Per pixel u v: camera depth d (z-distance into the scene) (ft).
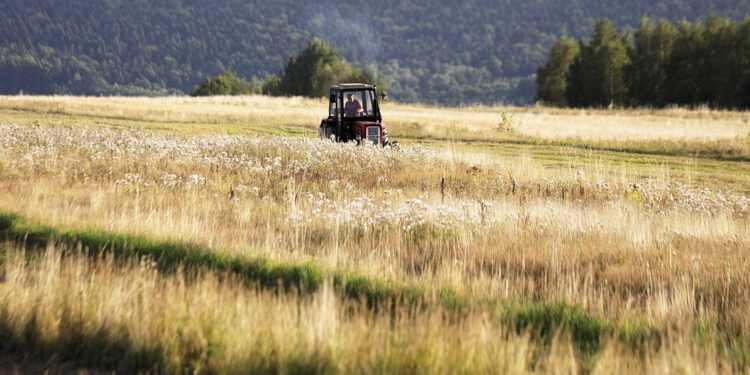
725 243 113.60
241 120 482.69
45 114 467.52
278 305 68.13
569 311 76.74
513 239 113.19
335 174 189.67
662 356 62.54
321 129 272.31
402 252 105.70
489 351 59.67
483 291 83.35
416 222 120.37
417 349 58.49
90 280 76.43
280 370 55.93
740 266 97.76
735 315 77.30
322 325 61.16
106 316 65.51
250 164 189.78
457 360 57.47
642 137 382.63
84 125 397.80
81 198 137.08
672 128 445.37
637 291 88.99
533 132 414.62
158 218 112.78
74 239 97.50
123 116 477.77
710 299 83.61
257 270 89.20
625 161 307.17
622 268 97.50
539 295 85.97
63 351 62.85
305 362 56.90
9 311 66.74
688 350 63.16
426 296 78.54
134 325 63.62
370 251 103.65
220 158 203.51
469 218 125.29
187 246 98.32
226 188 159.02
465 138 400.26
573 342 69.56
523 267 96.07
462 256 102.37
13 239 99.14
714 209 152.97
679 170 276.41
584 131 418.51
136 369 59.88
